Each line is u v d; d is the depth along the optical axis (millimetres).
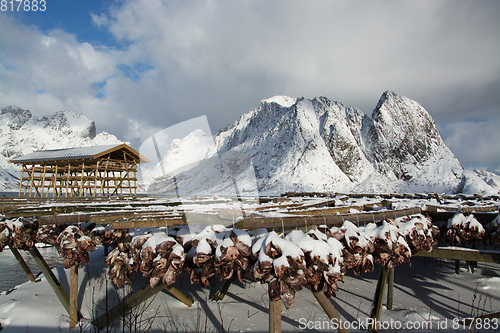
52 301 4188
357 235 2473
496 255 3621
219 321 3357
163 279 2160
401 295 4301
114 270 3248
